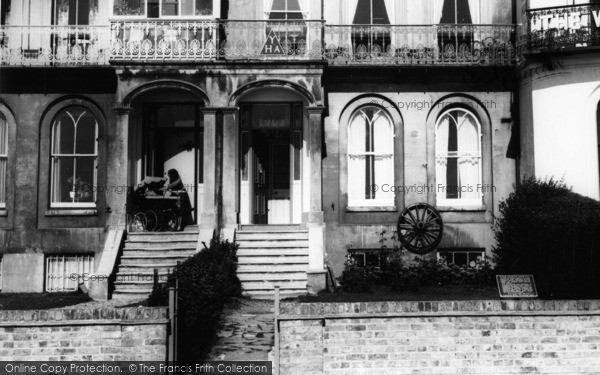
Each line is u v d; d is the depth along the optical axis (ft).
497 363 30.37
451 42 56.70
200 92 53.62
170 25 54.08
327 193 55.36
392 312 30.50
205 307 36.17
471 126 56.49
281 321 30.35
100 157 55.57
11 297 49.62
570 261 40.29
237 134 56.49
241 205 57.88
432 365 30.30
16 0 57.31
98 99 55.83
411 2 57.11
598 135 50.34
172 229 56.13
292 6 57.31
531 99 52.70
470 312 30.48
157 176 59.00
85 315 29.63
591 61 50.01
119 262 51.01
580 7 50.52
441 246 54.70
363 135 56.54
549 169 50.90
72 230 54.39
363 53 55.77
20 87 55.67
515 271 45.27
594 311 30.50
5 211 54.80
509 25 55.88
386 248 53.93
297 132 59.00
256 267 50.67
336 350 30.27
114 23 54.13
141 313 29.78
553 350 30.42
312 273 48.60
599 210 41.42
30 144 55.26
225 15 57.00
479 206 55.16
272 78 53.36
